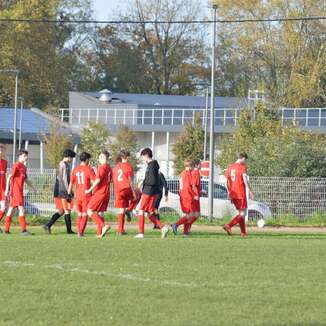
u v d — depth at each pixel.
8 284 36.06
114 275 39.09
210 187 91.06
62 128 198.50
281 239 64.38
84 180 64.69
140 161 180.12
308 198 95.19
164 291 34.56
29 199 92.81
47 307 30.77
